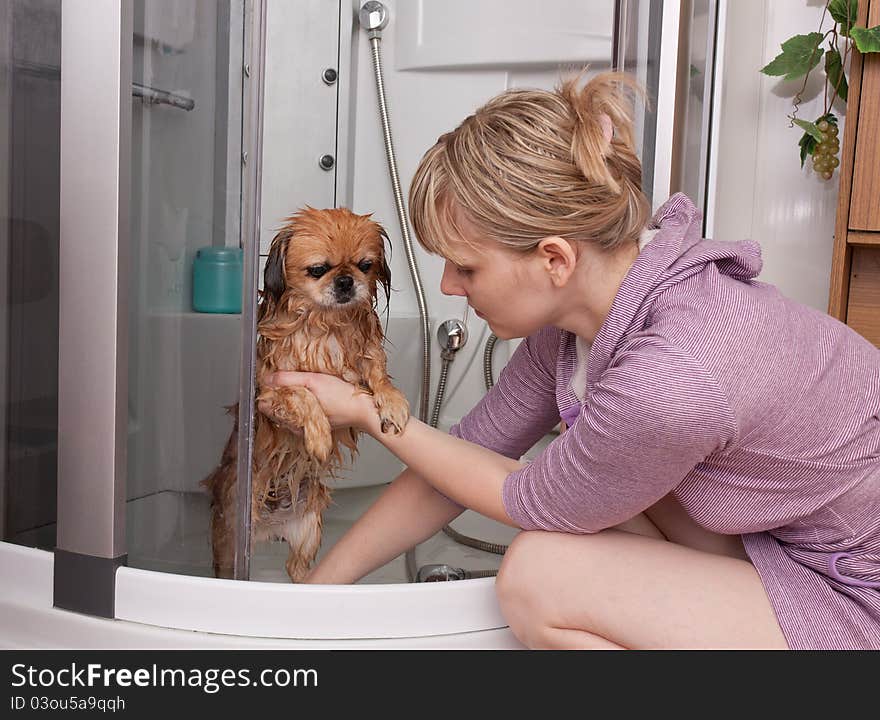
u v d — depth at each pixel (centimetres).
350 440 139
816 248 195
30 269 111
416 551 158
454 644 105
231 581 104
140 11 103
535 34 184
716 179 173
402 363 193
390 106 201
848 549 101
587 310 108
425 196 104
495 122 102
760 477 100
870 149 164
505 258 102
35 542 114
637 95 138
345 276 122
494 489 107
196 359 108
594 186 100
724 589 98
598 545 103
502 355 196
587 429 97
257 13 104
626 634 98
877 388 102
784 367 96
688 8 147
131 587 105
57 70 106
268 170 188
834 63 183
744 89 196
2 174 112
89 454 105
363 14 198
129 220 104
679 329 95
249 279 107
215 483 110
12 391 113
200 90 104
